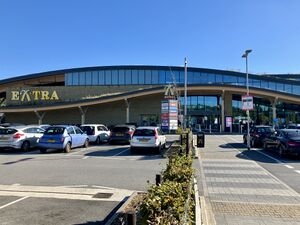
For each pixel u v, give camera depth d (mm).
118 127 26234
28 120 55312
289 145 17156
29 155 18938
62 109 54406
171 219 3717
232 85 48000
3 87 65875
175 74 58344
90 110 54625
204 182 10922
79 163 15492
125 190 9508
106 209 7531
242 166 14578
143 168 13875
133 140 19719
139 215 3973
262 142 23125
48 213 7215
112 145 25531
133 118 54188
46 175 12062
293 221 6789
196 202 6762
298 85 57281
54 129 20328
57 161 16234
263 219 6918
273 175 12336
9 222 6582
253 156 18359
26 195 8875
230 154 19219
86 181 10898
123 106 54375
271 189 9891
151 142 19500
